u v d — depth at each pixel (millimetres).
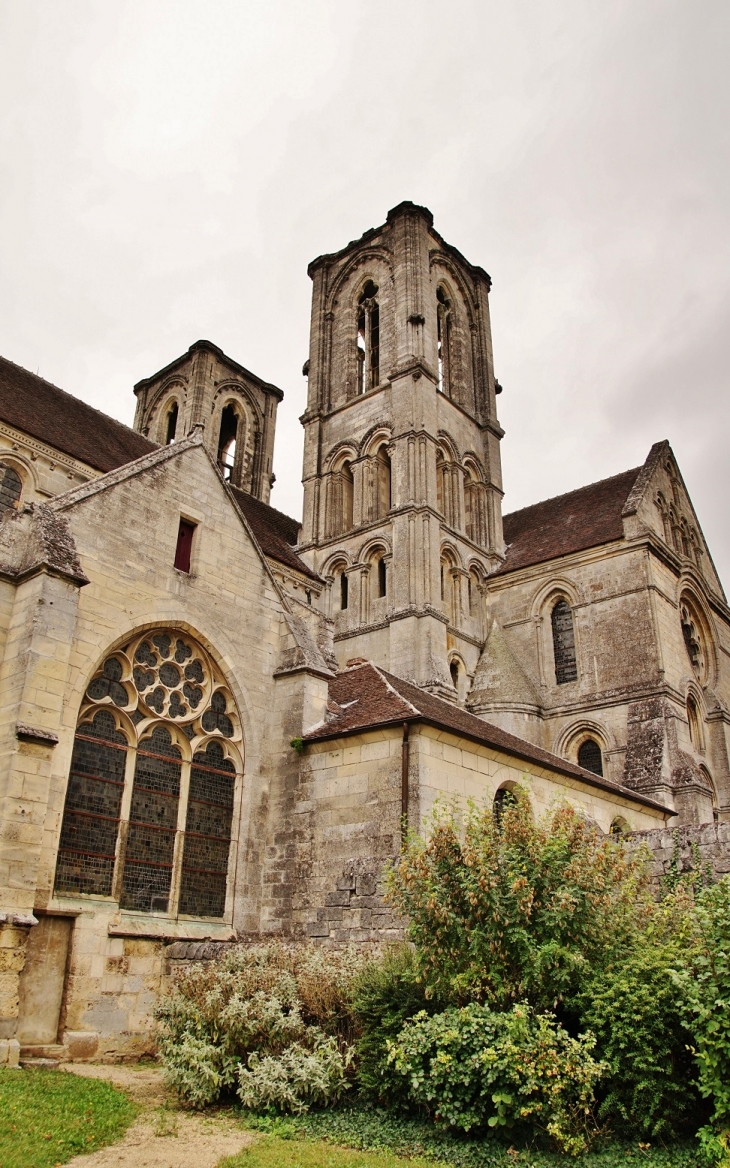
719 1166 10289
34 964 17250
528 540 49656
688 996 11391
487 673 43406
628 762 36844
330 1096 13719
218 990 15086
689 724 41281
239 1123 13055
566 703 41250
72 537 19953
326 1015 14820
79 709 19500
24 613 18312
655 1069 11367
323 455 53344
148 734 21156
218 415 56531
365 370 56469
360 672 27562
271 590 25359
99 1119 12172
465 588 47438
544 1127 11539
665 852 19578
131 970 18703
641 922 14117
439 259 56875
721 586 49906
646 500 44094
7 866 16047
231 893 21906
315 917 19156
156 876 20406
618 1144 11359
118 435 35719
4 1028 15273
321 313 58344
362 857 20938
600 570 42688
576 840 14195
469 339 58156
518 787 22797
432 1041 12562
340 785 22141
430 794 21141
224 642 23391
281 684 24375
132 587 21328
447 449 51125
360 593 46781
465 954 13398
